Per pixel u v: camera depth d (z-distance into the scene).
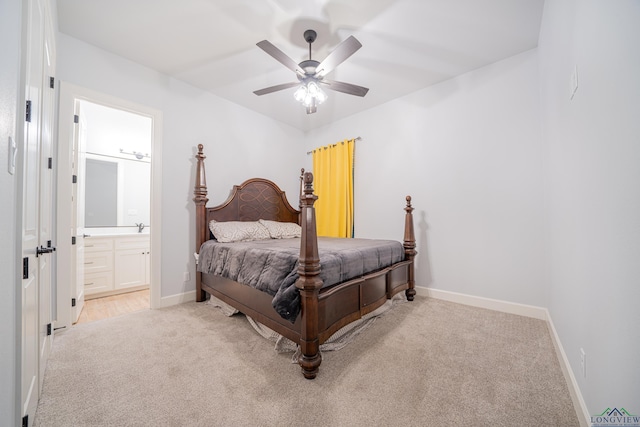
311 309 1.60
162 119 2.88
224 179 3.49
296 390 1.45
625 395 0.82
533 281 2.49
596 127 1.07
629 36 0.79
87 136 3.67
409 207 3.05
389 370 1.63
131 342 2.01
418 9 2.01
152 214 2.80
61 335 2.13
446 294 3.02
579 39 1.27
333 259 1.91
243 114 3.73
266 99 3.53
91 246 3.20
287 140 4.39
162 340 2.05
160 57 2.63
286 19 2.12
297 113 3.97
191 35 2.31
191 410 1.29
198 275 3.01
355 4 1.95
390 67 2.80
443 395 1.40
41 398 1.37
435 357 1.78
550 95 1.98
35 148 1.23
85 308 2.87
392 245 2.77
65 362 1.72
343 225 3.92
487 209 2.76
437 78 3.02
